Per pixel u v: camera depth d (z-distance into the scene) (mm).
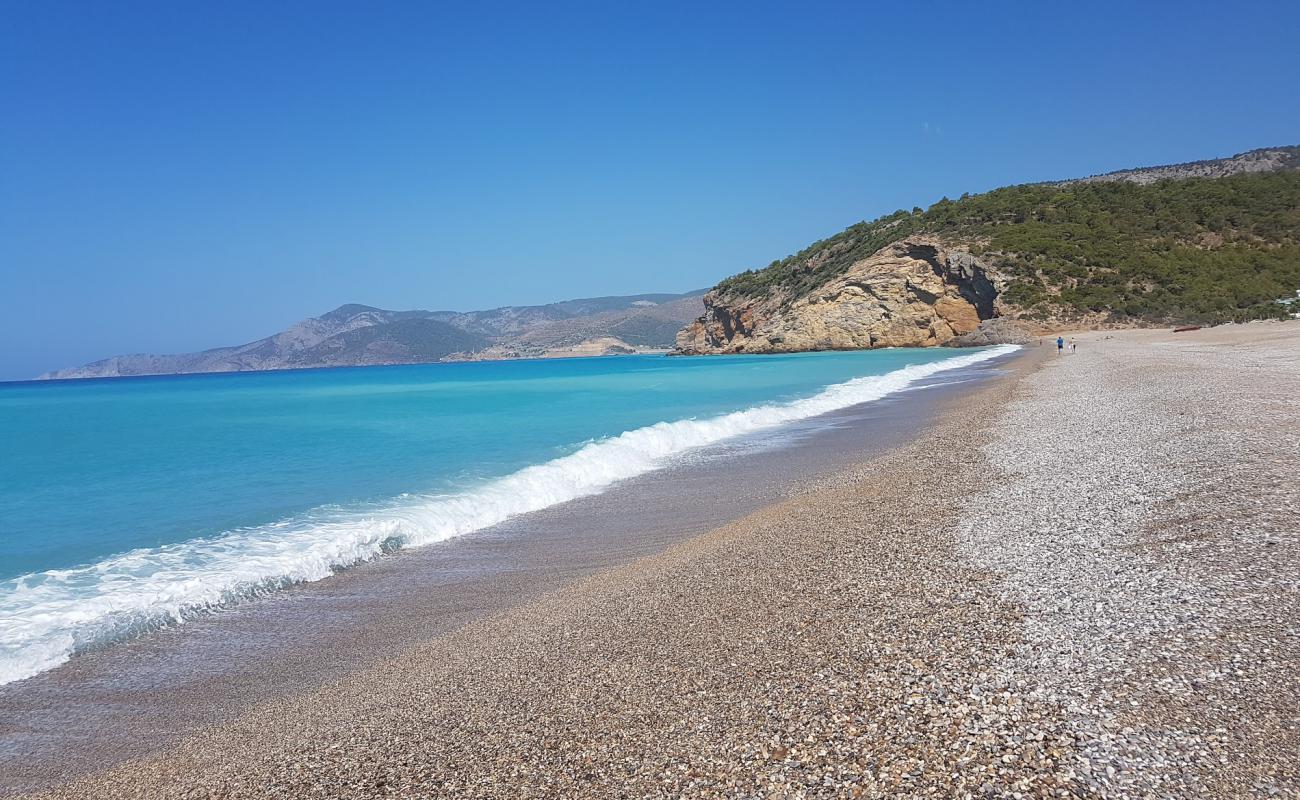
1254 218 107062
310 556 11492
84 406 55344
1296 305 80188
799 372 64438
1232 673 5020
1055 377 34906
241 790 5387
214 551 12000
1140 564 7648
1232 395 20016
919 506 11883
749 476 17344
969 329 109312
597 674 6664
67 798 5543
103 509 15633
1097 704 4855
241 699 7168
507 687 6672
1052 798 3943
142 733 6570
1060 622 6363
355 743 5938
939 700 5230
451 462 20781
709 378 63094
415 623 9031
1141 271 97250
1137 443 14812
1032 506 10922
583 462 18688
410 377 109750
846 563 9109
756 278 164750
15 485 18922
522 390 59312
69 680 7684
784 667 6230
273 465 21328
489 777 5133
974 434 19531
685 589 8953
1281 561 7012
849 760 4625
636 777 4859
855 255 136500
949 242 114500
